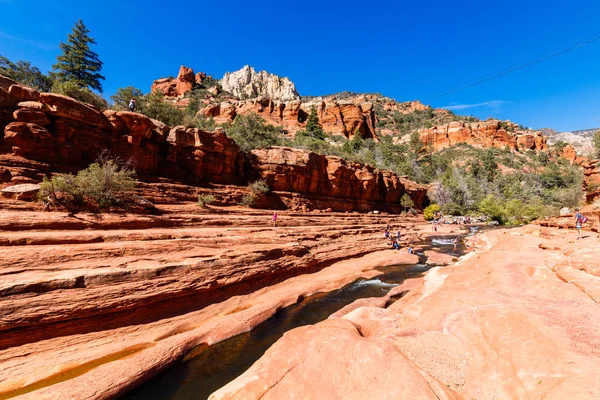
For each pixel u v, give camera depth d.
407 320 8.01
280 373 5.20
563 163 98.31
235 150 25.94
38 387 6.03
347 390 4.59
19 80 28.41
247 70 182.12
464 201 58.97
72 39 34.91
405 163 73.44
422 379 4.56
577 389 3.58
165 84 104.94
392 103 173.62
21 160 13.46
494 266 12.09
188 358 7.76
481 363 5.40
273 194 28.36
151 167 19.66
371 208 41.91
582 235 15.80
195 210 18.58
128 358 7.00
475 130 115.31
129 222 12.90
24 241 8.91
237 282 11.60
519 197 64.06
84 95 19.12
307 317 10.64
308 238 19.03
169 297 9.26
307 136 66.12
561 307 6.61
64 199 12.32
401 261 19.50
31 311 6.80
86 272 8.03
